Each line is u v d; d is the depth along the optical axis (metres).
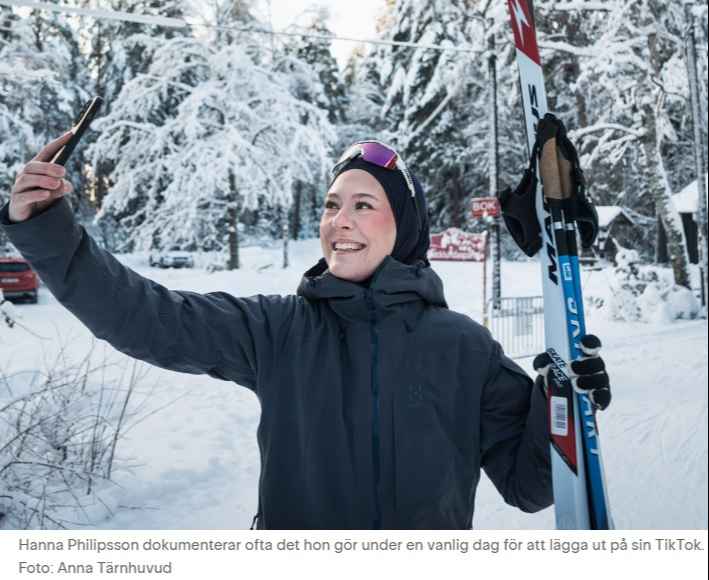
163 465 4.28
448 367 1.41
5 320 6.16
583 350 1.40
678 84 16.06
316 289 1.44
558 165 1.59
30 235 1.13
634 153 18.75
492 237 13.11
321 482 1.34
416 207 1.55
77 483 3.76
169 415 5.54
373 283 1.41
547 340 1.54
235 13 20.50
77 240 1.19
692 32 14.21
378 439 1.34
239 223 31.02
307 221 37.31
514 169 26.31
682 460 4.45
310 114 21.36
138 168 19.81
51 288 1.20
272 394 1.38
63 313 12.25
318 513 1.34
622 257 13.98
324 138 21.72
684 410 5.75
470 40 16.59
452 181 27.45
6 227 1.14
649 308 12.89
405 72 26.00
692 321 12.75
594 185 22.64
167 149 21.06
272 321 1.42
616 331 11.73
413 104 25.75
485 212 9.01
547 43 14.73
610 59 14.35
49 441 3.79
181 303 1.35
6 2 4.91
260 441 1.40
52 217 1.14
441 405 1.39
